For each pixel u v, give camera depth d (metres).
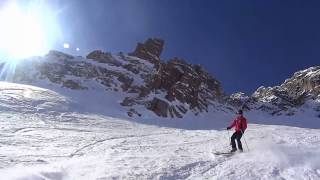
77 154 16.73
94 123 30.31
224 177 13.48
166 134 27.11
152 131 28.92
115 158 15.94
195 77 57.78
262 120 56.59
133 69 64.19
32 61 57.09
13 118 26.55
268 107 73.94
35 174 12.31
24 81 51.38
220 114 56.44
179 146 20.27
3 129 21.38
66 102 38.31
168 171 13.88
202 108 54.50
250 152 17.80
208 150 18.91
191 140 23.42
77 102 39.91
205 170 14.31
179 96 51.72
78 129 25.56
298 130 30.81
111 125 30.50
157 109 44.69
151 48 74.25
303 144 19.98
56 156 15.93
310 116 68.50
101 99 45.72
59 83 50.91
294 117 66.12
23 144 17.94
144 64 69.25
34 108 32.22
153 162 15.28
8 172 12.31
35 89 41.78
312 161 15.53
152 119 40.22
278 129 32.28
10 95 35.59
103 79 55.91
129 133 26.20
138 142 21.30
